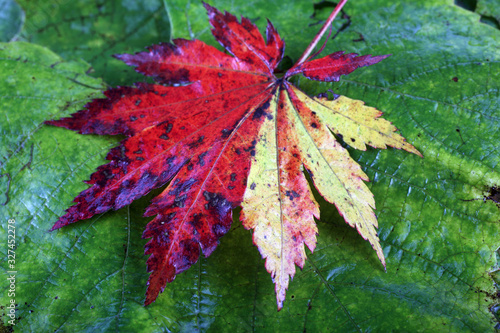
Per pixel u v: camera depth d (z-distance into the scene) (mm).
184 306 163
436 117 171
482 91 173
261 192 153
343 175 156
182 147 156
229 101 162
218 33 165
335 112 162
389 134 162
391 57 181
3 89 180
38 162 173
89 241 167
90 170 173
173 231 149
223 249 167
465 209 166
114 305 163
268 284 164
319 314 162
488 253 163
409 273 163
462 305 160
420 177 167
